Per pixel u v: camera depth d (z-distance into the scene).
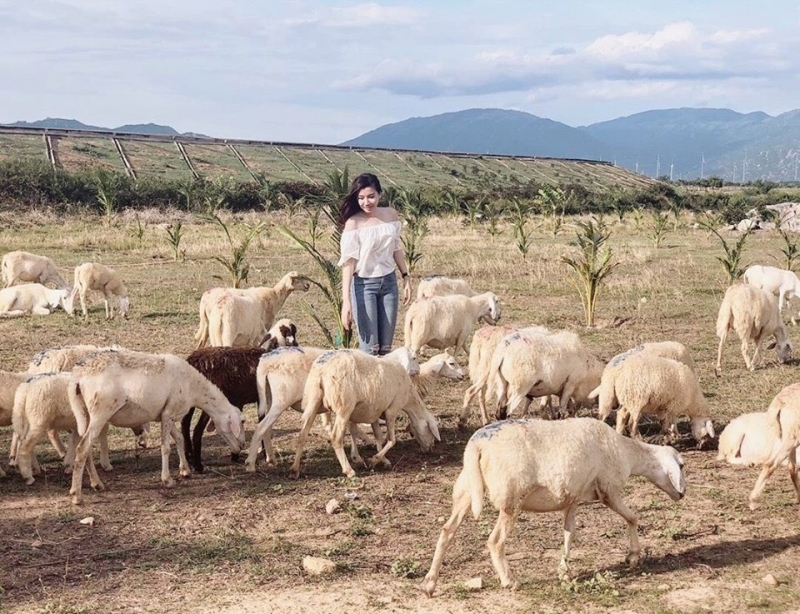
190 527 7.49
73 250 30.56
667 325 17.55
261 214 51.28
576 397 10.52
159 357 8.70
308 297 21.19
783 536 7.20
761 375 13.55
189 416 9.33
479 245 33.97
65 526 7.48
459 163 122.88
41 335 16.17
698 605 5.84
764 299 13.88
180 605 5.93
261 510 7.96
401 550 7.00
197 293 21.22
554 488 6.19
